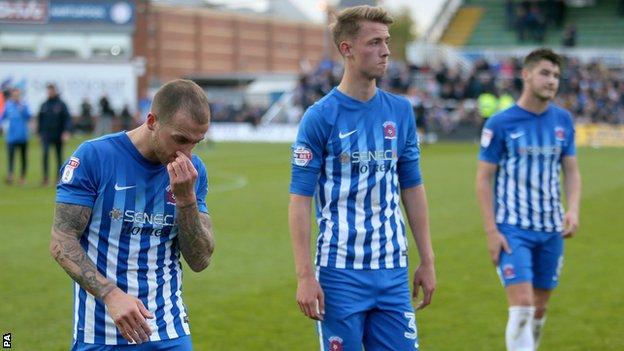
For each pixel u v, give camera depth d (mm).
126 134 9867
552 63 15320
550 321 19141
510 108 15648
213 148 80125
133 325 9320
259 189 44875
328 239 11617
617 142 82750
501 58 101188
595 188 44125
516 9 108312
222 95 131750
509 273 15195
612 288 22219
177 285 10141
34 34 111750
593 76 91500
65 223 9586
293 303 20578
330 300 11570
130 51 112250
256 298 21031
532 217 15414
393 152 11758
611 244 28469
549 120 15555
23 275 23344
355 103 11664
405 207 12148
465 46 109375
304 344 17328
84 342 9891
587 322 19031
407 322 11609
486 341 17578
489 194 15586
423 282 11961
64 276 23297
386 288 11555
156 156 9703
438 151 72625
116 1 111250
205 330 18281
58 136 45062
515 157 15453
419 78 95750
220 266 24828
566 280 23172
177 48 178375
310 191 11672
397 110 11906
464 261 25562
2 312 19516
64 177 9672
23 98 98688
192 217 9586
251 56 196625
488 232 15469
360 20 11461
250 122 96688
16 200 38938
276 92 134000
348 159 11602
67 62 100562
